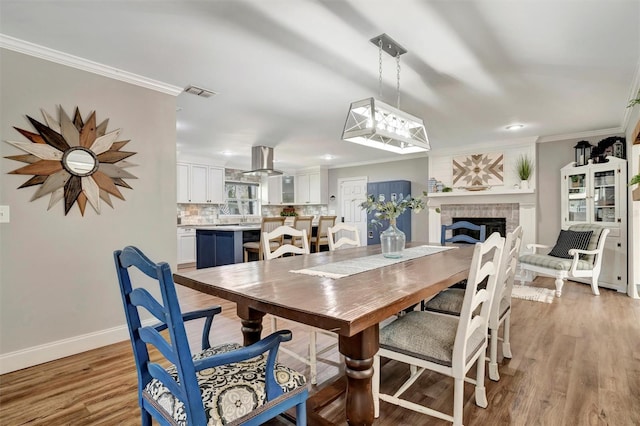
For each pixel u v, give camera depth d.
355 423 1.34
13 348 2.26
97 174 2.63
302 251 2.71
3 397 1.92
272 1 1.85
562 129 4.68
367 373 1.35
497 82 2.98
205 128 4.61
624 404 1.84
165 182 3.05
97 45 2.32
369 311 1.14
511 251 2.14
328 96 3.34
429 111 3.82
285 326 3.14
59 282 2.46
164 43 2.30
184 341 0.96
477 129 4.67
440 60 2.55
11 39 2.21
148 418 1.26
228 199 8.37
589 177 4.64
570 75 2.83
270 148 5.94
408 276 1.75
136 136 2.86
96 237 2.63
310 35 2.21
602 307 3.69
